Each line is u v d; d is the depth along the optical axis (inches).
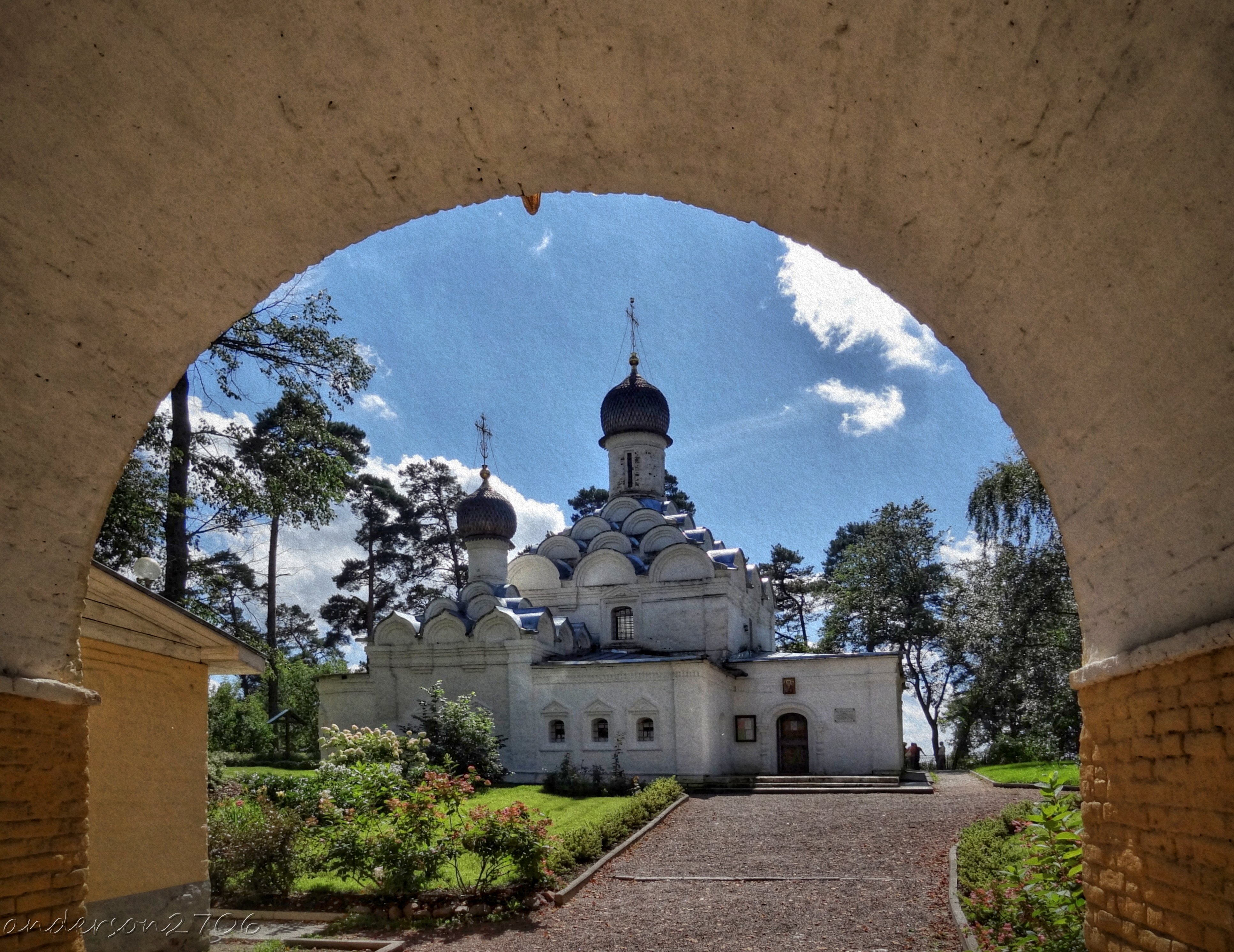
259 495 820.6
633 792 1029.8
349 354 853.8
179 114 209.0
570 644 1348.4
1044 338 213.2
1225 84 144.7
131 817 403.9
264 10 196.9
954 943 434.6
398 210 250.4
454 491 2028.8
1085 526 224.7
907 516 1812.3
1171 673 185.5
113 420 242.4
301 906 556.1
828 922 493.4
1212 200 156.0
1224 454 167.8
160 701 428.5
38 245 210.2
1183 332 172.2
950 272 228.4
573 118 227.8
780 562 2262.6
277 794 698.8
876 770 1208.2
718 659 1320.1
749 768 1261.1
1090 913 227.1
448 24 204.1
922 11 179.0
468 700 1195.3
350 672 1348.4
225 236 235.5
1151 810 193.3
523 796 1023.6
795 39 196.4
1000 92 182.5
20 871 218.4
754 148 227.5
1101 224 181.5
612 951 462.9
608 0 196.7
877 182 220.4
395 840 550.6
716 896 561.6
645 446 1549.0
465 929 511.2
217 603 903.1
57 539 237.5
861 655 1245.7
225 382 806.5
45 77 193.6
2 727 216.7
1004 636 876.0
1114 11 155.4
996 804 869.8
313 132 223.6
